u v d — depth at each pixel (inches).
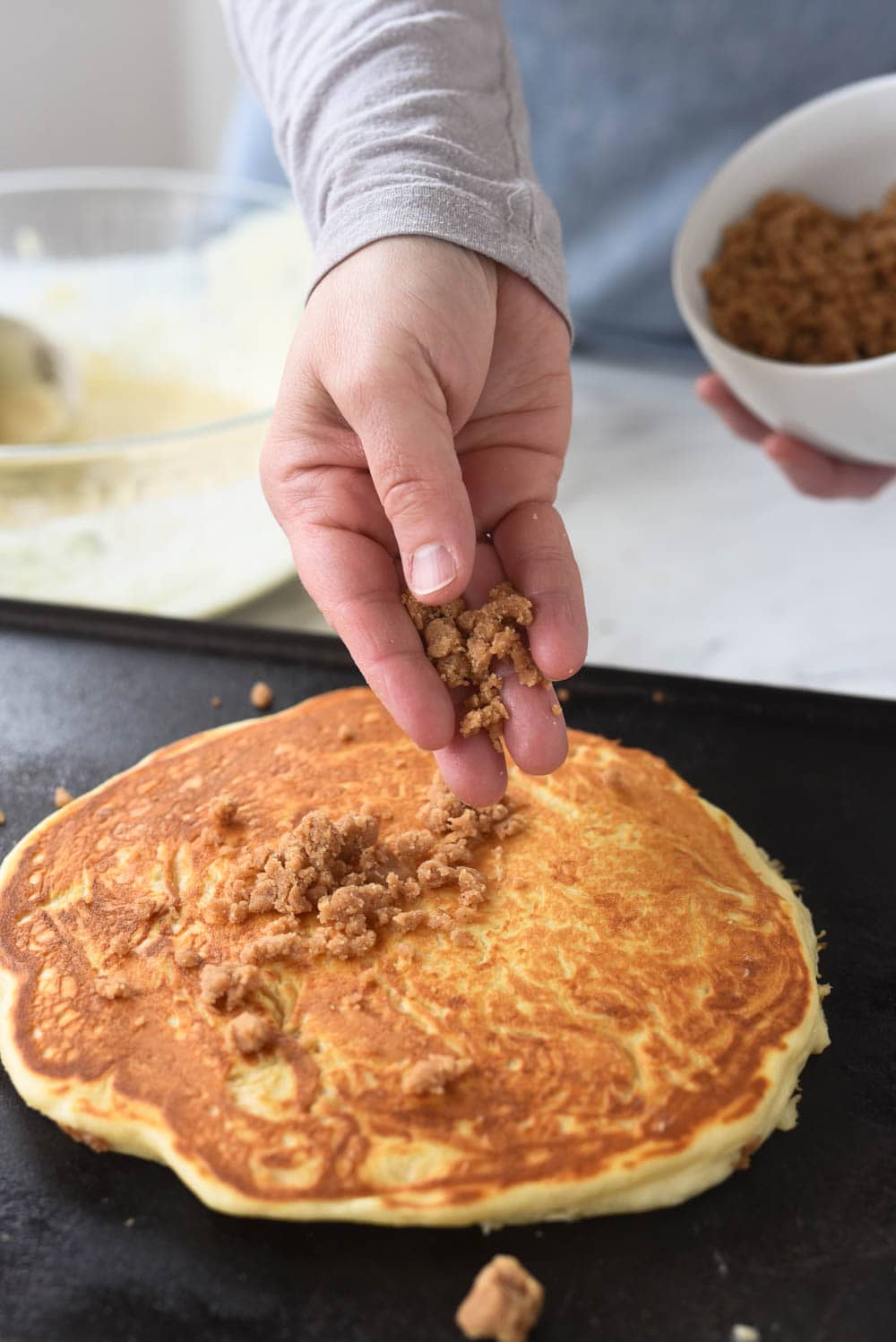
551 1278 16.3
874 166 26.6
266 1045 17.4
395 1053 17.3
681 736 22.3
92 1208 16.8
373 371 17.8
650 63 31.4
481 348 19.3
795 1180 17.1
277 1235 16.5
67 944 18.5
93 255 35.9
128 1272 16.2
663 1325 16.0
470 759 18.6
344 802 20.3
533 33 32.1
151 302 34.5
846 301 25.7
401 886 18.9
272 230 33.3
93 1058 17.3
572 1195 16.4
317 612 26.4
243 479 26.0
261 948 18.1
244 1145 16.6
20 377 29.1
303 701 22.6
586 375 35.5
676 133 32.1
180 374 33.0
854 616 26.9
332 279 19.2
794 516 29.7
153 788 20.6
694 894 19.2
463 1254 16.4
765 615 26.9
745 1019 17.8
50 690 22.9
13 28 49.1
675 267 26.9
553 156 33.7
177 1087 17.1
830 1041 18.5
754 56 30.6
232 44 24.0
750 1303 16.1
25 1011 17.8
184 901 18.9
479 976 18.1
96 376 32.8
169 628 23.6
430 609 19.1
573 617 18.9
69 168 53.1
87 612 23.8
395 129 20.3
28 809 21.2
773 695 22.6
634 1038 17.6
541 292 20.2
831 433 25.4
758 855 20.3
